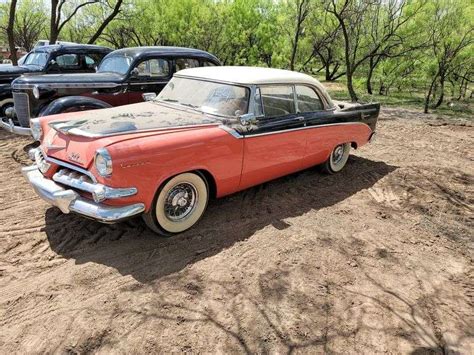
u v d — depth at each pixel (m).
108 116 4.29
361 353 2.80
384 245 4.25
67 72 9.59
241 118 4.25
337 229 4.53
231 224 4.48
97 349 2.67
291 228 4.47
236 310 3.11
